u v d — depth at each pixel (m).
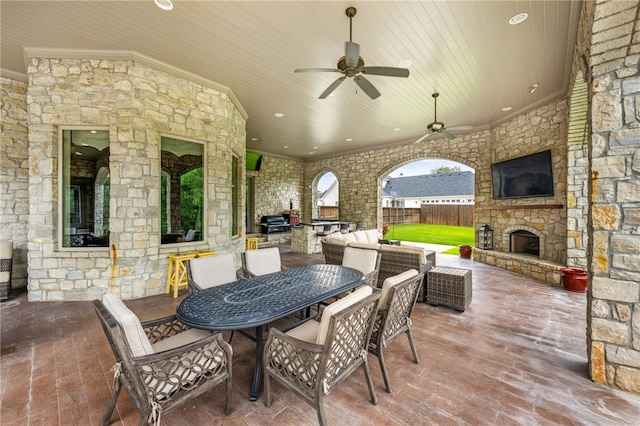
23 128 4.24
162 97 3.90
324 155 10.26
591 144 1.99
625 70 1.84
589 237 2.07
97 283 3.66
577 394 1.84
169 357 1.34
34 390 1.88
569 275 4.11
